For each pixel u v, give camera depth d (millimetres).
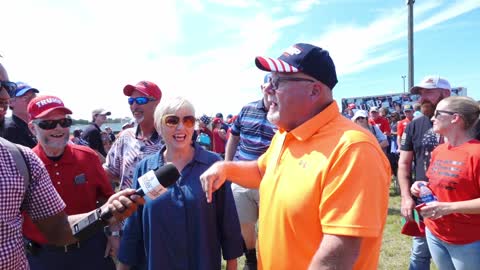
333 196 1401
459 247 2527
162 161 2414
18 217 1586
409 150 3441
